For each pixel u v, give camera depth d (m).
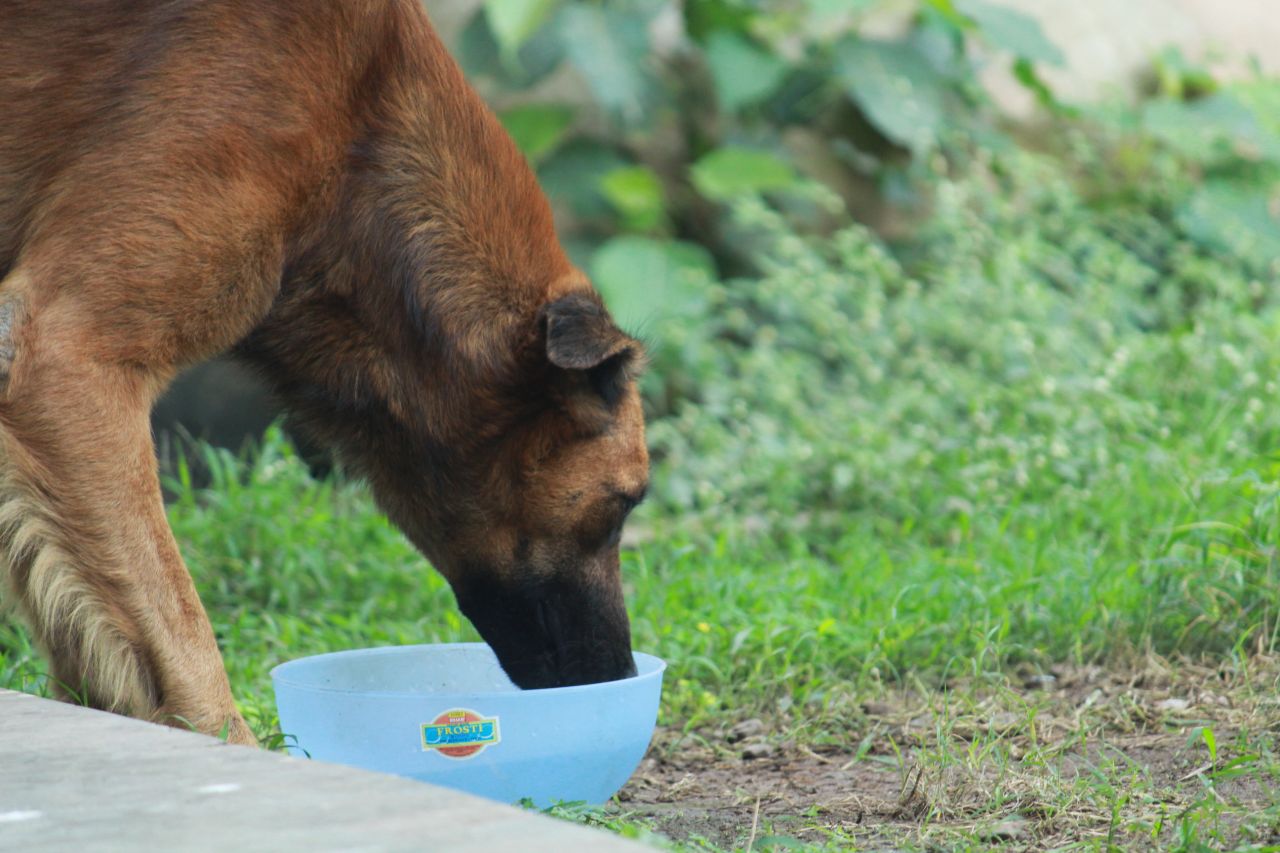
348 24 7.30
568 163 19.69
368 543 12.07
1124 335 16.31
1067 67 19.66
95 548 6.57
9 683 8.16
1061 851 5.86
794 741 8.39
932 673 9.31
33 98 6.93
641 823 6.69
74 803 4.23
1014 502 12.40
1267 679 8.46
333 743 6.62
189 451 15.39
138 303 6.70
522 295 7.66
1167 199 20.14
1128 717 8.11
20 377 6.50
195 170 6.79
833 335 16.55
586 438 7.56
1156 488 11.95
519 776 6.57
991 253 18.09
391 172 7.48
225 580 11.31
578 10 19.17
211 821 4.02
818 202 20.22
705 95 20.72
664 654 9.42
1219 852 5.52
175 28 6.91
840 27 20.70
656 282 17.78
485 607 7.89
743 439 14.83
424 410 7.66
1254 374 13.94
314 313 7.60
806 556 12.33
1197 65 21.58
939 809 6.62
